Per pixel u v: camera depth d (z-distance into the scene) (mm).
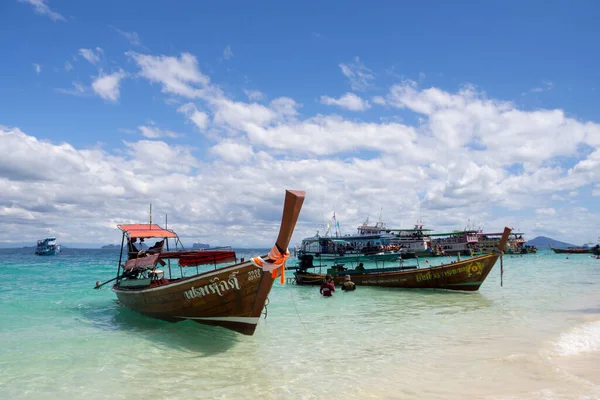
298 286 29453
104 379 8812
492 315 16703
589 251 102062
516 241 111125
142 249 18234
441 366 9570
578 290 25781
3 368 9500
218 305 12094
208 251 16797
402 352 10977
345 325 14859
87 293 24734
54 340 12250
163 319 14039
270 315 17031
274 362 10102
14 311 17953
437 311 18016
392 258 55219
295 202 9664
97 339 12375
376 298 22594
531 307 18719
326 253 70312
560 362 9648
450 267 24422
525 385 8031
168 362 10102
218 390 8156
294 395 7828
